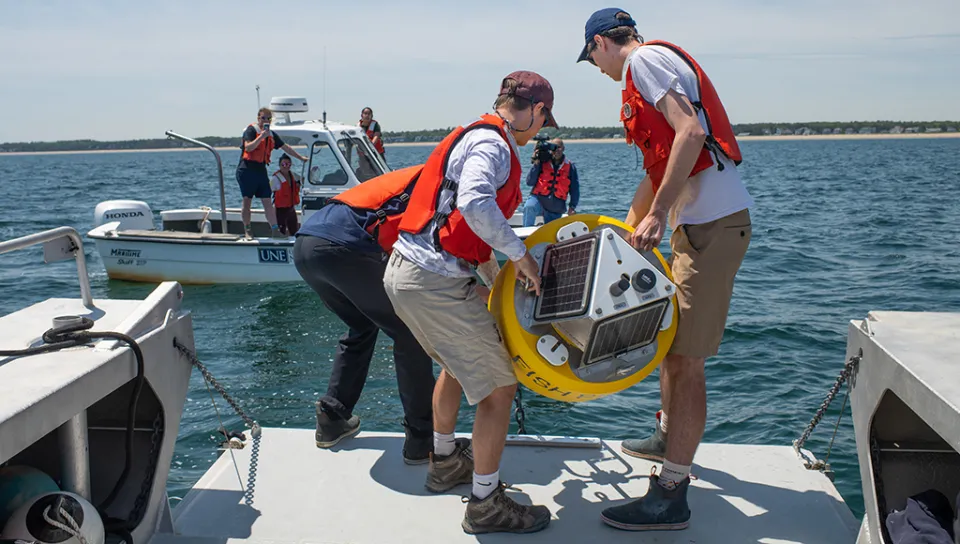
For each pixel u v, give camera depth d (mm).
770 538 2873
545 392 2855
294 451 3600
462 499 3158
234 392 6785
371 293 3291
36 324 2699
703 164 2760
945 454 2738
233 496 3199
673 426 2885
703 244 2793
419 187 2816
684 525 2918
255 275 11289
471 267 2793
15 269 13023
